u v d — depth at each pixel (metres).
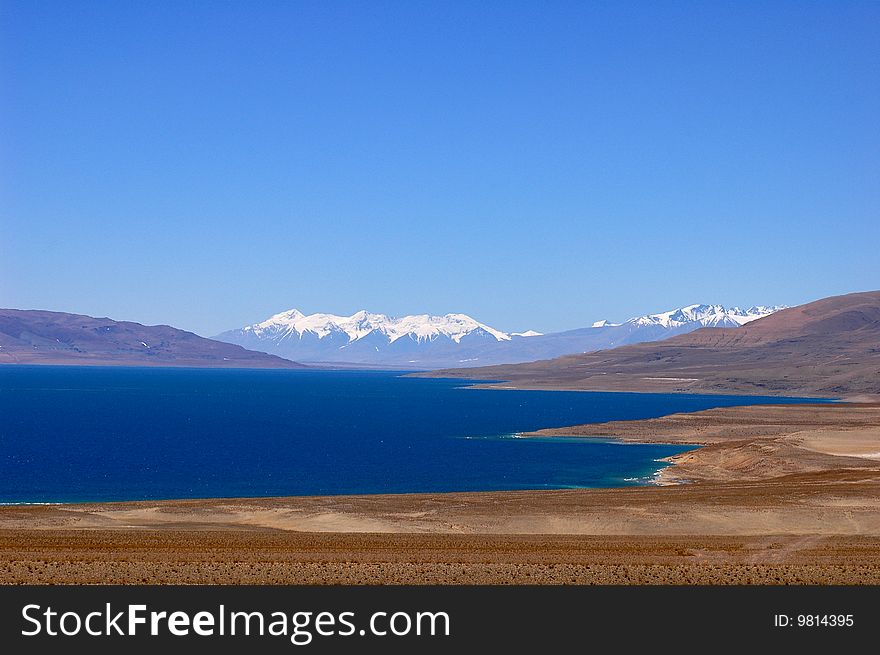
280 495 77.19
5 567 31.88
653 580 31.56
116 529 43.06
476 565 33.62
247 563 33.53
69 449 117.69
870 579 32.06
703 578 31.83
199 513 48.91
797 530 45.09
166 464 101.25
